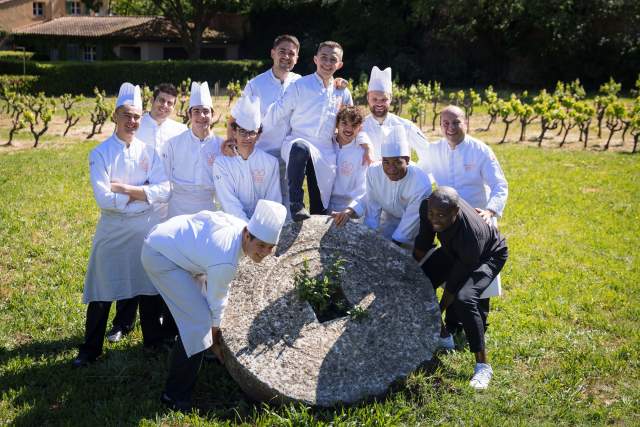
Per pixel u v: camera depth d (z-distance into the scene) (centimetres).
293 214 557
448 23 3319
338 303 527
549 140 1736
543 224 970
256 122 546
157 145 630
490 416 473
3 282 708
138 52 4300
